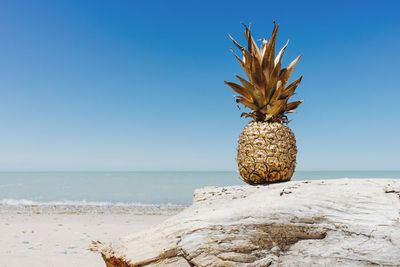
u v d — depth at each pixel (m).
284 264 2.98
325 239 3.12
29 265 5.46
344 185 3.91
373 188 3.73
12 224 10.28
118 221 11.85
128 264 3.32
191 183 52.38
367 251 2.88
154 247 3.40
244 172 5.19
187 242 3.26
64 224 10.62
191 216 3.77
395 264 2.72
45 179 67.19
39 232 8.82
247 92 5.50
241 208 3.57
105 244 3.86
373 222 3.12
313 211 3.37
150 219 12.57
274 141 5.00
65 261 5.77
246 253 3.10
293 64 5.48
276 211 3.41
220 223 3.35
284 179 5.11
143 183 50.84
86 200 22.95
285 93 5.43
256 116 5.50
